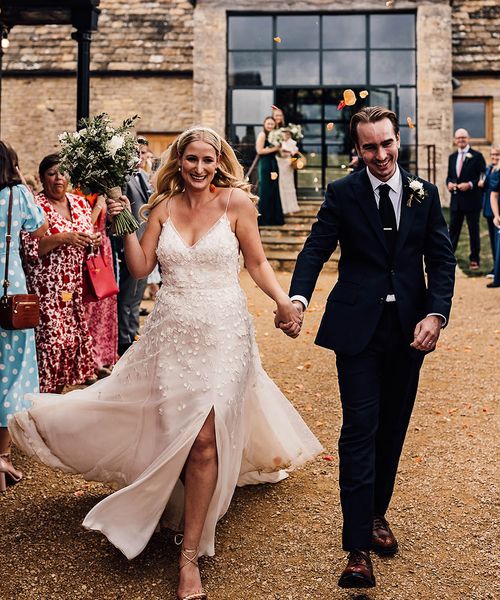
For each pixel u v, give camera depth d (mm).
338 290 3457
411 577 3416
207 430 3352
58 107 18000
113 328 6422
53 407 3758
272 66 17094
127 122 3797
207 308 3506
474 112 18000
